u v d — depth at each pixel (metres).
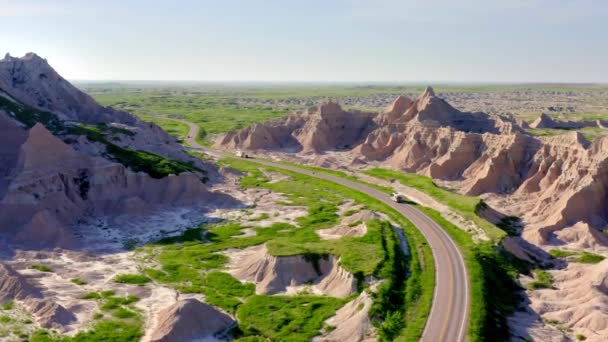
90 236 98.94
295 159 175.62
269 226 105.88
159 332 60.88
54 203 103.31
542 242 97.00
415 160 159.25
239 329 64.00
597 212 104.56
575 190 105.31
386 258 79.25
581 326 64.50
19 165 105.69
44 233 94.06
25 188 100.88
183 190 122.31
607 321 62.69
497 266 81.75
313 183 143.38
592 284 71.19
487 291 70.94
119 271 82.31
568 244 96.06
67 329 62.66
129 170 119.88
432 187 128.50
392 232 93.19
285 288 76.19
